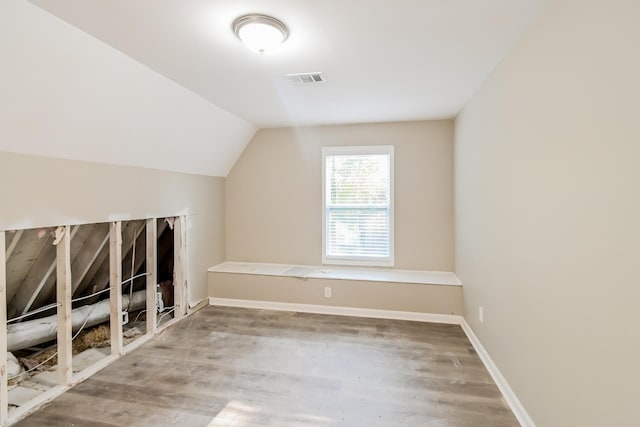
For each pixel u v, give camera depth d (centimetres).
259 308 401
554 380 161
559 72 154
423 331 331
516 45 202
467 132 321
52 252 262
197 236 395
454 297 351
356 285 375
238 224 455
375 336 320
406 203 404
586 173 135
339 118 386
